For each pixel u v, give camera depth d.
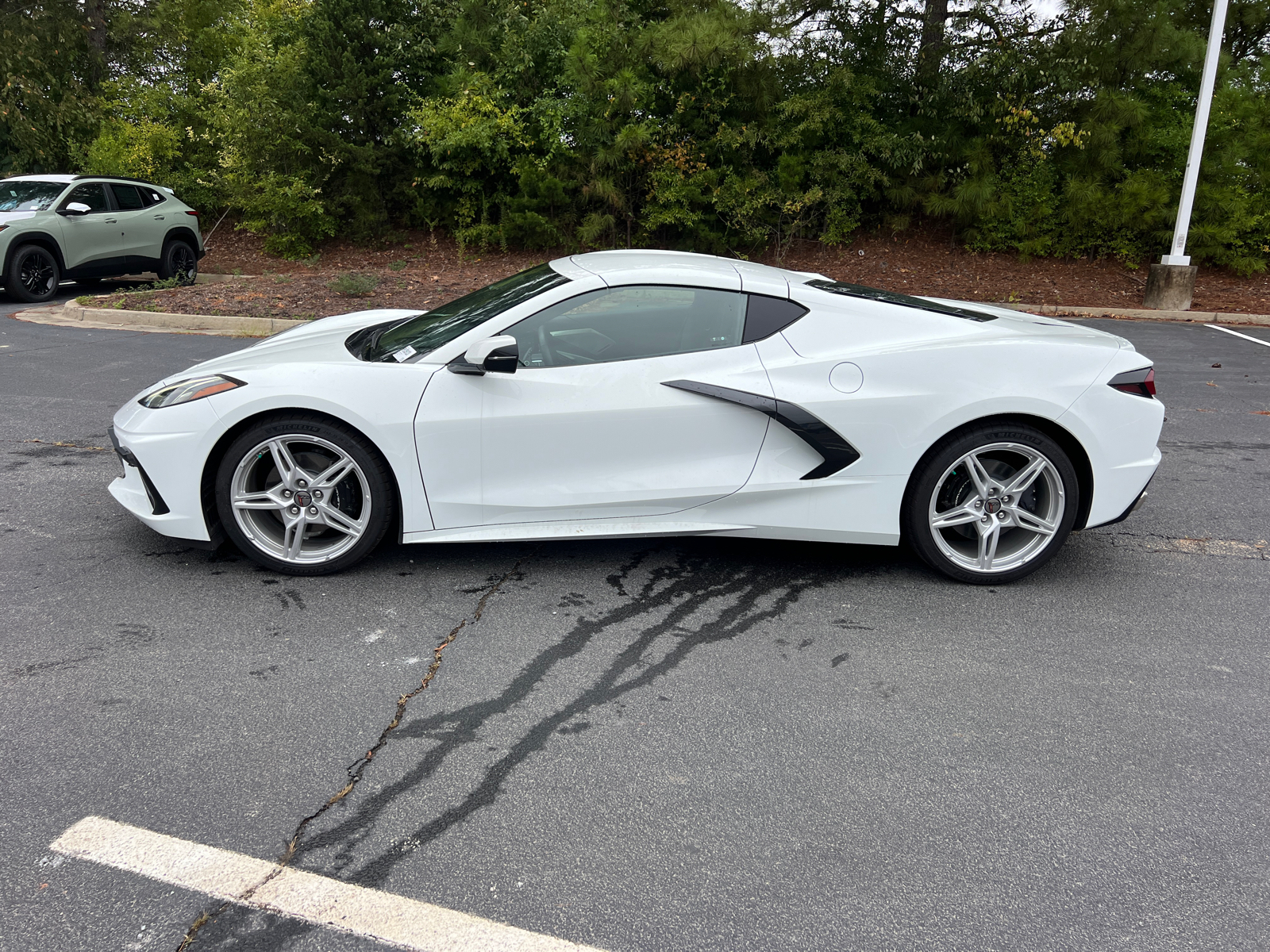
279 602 3.51
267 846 2.18
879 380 3.66
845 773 2.54
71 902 1.98
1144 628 3.49
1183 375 8.32
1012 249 15.64
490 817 2.31
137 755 2.52
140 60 19.03
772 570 3.97
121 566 3.78
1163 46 13.77
